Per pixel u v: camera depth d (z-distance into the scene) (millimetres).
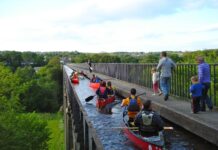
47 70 155375
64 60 172125
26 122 32844
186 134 13992
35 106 103562
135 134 12172
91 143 11820
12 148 24547
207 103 15039
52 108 107750
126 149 12195
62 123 71438
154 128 11680
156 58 63125
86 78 53000
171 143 12625
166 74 19062
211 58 34875
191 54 41656
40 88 106062
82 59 165625
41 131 34531
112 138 13875
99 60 129500
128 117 14797
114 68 44625
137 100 15164
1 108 31031
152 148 11000
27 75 110875
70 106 30688
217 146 11586
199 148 11914
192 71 18766
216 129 11086
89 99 24578
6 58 186500
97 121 17875
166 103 17906
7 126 26000
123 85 31938
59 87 139250
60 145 49031
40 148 33562
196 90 14250
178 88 20859
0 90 38031
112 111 20609
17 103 39125
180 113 14430
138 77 31297
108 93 21406
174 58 43781
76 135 17516
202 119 12922
